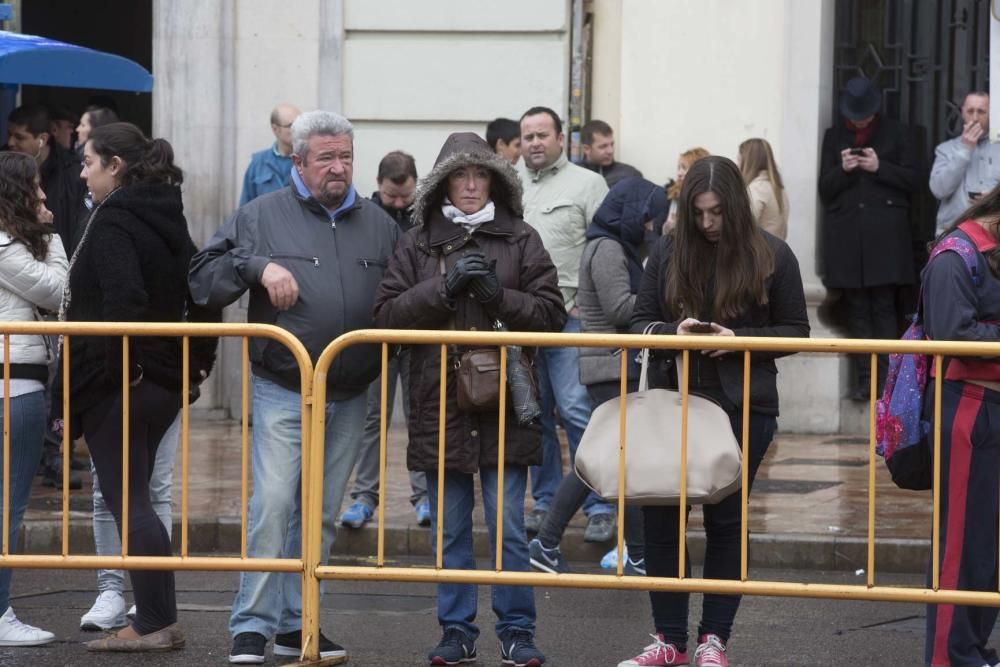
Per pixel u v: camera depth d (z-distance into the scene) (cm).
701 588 1459
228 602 1900
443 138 3184
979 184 2877
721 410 1467
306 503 1509
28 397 1589
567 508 1967
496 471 1538
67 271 1670
